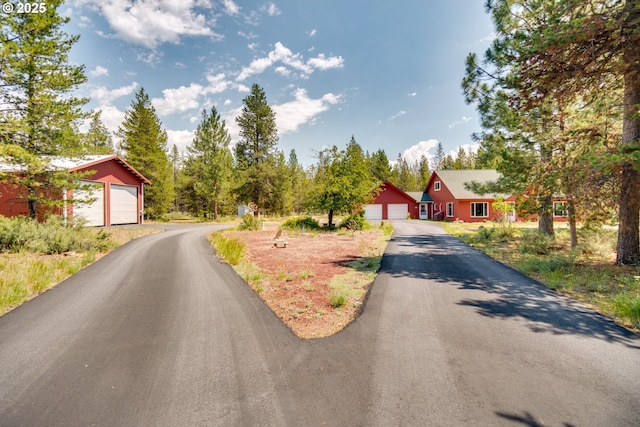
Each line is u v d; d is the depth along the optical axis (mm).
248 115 36188
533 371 3279
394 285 6812
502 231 15688
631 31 6367
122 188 22172
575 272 7680
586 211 9438
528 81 7988
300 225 21562
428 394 2875
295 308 5277
